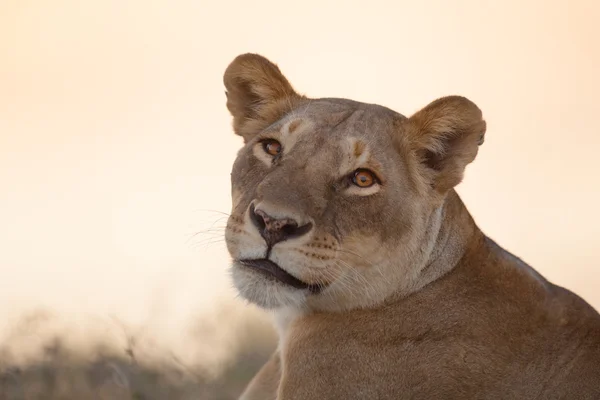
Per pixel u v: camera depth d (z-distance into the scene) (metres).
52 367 9.63
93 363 9.67
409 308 7.40
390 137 7.46
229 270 7.29
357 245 7.20
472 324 7.35
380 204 7.24
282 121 7.56
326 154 7.22
